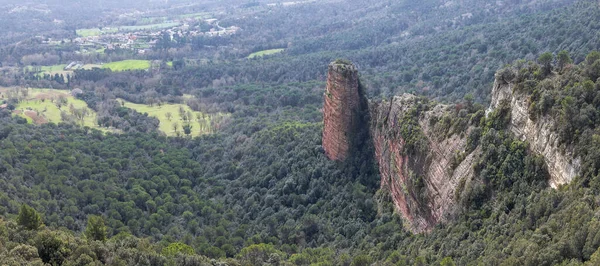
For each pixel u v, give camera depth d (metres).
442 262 43.78
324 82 156.00
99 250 54.19
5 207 71.75
